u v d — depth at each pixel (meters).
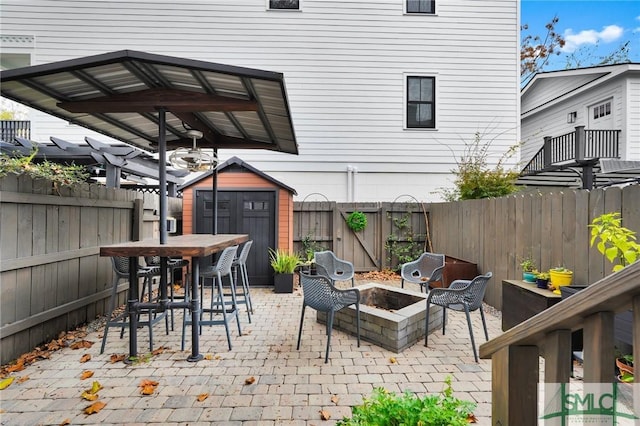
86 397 2.32
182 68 2.45
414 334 3.35
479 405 2.26
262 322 3.98
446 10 7.82
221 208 5.84
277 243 5.86
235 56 7.61
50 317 3.20
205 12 7.54
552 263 3.35
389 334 3.17
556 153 9.43
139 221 4.69
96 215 3.90
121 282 4.39
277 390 2.45
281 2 7.72
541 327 0.97
